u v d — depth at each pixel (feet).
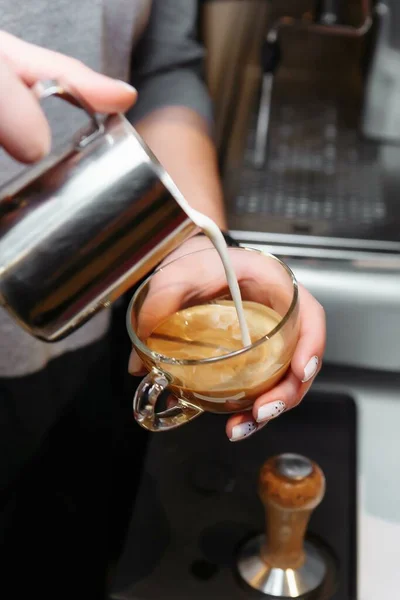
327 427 2.20
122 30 2.21
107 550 2.13
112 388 2.51
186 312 1.62
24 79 1.34
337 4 2.72
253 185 2.78
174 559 1.95
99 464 2.30
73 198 1.28
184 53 2.55
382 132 3.02
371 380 2.31
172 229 1.34
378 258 2.31
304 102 3.40
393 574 1.87
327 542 1.94
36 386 2.34
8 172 2.02
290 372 1.57
